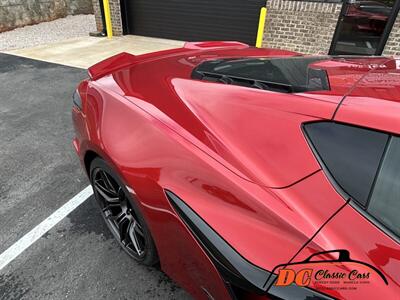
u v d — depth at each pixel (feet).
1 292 6.35
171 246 5.02
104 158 5.91
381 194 3.53
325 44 22.39
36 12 36.04
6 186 9.57
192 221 4.33
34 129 13.17
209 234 4.11
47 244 7.46
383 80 4.59
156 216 4.98
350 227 3.46
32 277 6.65
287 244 3.60
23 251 7.26
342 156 3.83
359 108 3.88
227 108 4.93
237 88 5.12
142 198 5.09
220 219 4.12
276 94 4.67
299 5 21.89
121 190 6.34
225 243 3.94
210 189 4.35
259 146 4.36
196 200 4.40
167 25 29.63
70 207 8.68
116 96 6.24
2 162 10.80
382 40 20.45
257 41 24.56
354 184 3.67
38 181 9.80
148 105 5.67
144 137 5.26
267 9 23.22
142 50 26.43
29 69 21.12
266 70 5.62
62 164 10.71
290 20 22.75
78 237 7.66
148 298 6.24
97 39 30.17
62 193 9.25
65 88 17.76
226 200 4.18
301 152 4.07
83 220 8.21
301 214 3.68
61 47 27.02
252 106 4.72
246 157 4.33
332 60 6.18
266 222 3.83
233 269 3.81
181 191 4.57
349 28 21.26
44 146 11.85
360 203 3.58
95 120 6.26
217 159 4.47
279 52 9.04
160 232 5.09
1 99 16.28
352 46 21.71
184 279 5.20
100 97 6.54
